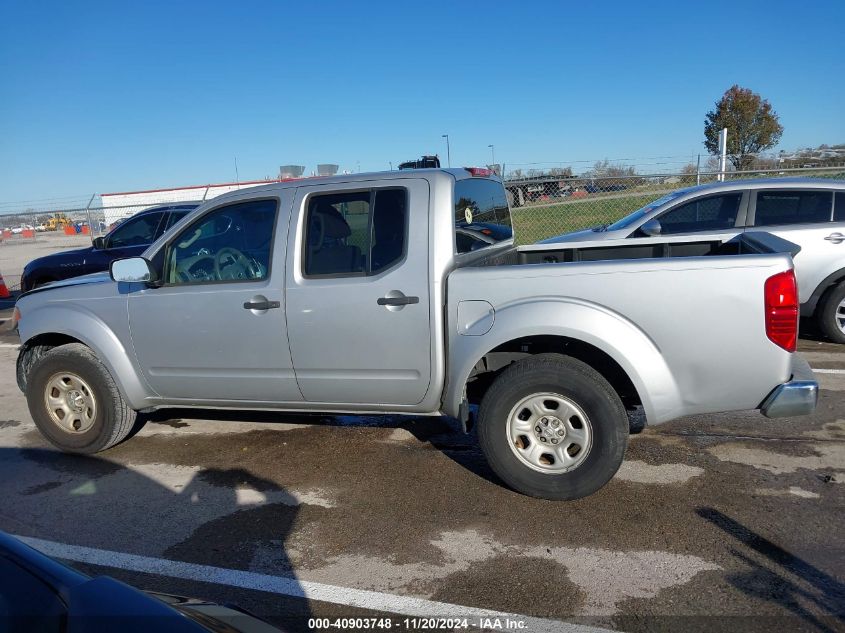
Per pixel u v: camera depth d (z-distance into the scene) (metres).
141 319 4.71
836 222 7.12
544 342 4.09
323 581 3.29
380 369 4.21
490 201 5.16
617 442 3.79
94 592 1.81
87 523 4.01
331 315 4.21
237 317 4.44
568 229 13.71
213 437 5.38
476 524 3.78
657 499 3.98
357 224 4.25
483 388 4.66
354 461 4.75
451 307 3.99
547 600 3.05
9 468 4.94
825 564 3.24
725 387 3.67
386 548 3.58
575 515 3.83
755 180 7.59
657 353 3.70
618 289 3.71
